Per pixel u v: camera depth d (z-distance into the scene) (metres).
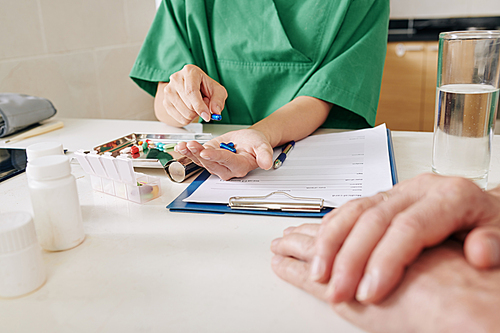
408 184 0.32
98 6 1.46
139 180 0.53
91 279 0.35
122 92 1.63
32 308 0.31
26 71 1.19
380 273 0.26
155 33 1.03
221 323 0.29
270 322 0.29
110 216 0.47
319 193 0.49
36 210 0.38
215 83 0.81
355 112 0.85
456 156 0.46
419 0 2.90
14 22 1.14
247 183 0.55
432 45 2.36
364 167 0.57
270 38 0.95
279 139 0.70
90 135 0.86
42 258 0.34
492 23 2.73
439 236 0.28
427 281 0.26
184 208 0.47
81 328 0.29
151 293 0.33
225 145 0.60
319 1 0.92
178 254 0.38
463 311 0.23
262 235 0.41
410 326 0.25
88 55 1.43
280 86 0.98
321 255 0.29
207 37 1.00
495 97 0.43
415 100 2.50
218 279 0.34
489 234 0.26
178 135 0.74
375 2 0.95
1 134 0.84
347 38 0.93
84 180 0.59
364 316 0.27
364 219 0.29
